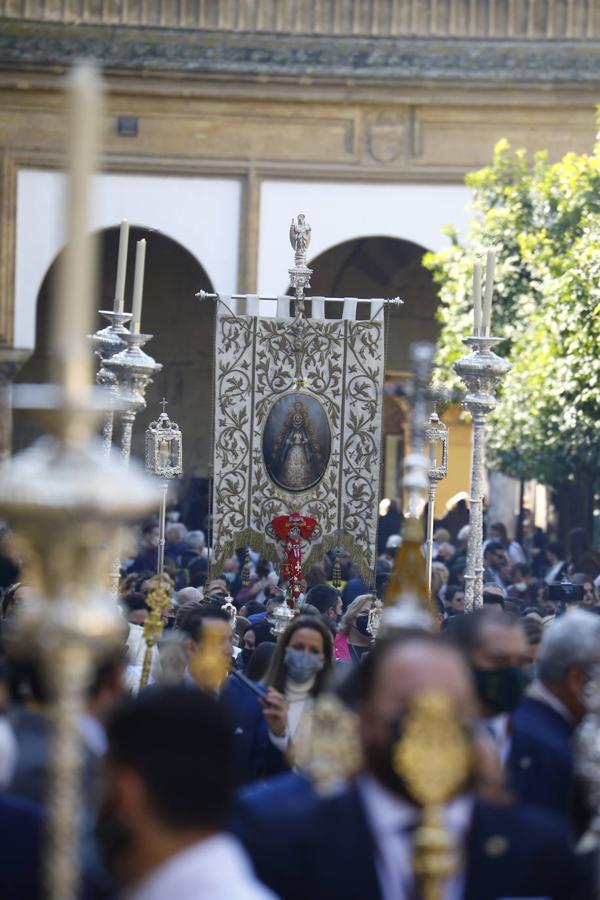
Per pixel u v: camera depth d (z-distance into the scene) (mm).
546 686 14445
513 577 52688
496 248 64312
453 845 9422
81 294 7852
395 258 92875
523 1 79688
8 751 11883
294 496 32844
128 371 29234
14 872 10859
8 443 80000
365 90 79875
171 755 9219
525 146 80062
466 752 9086
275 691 17719
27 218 79625
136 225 80500
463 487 91125
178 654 19000
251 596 43250
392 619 12867
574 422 55219
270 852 9812
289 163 80562
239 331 32750
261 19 80375
